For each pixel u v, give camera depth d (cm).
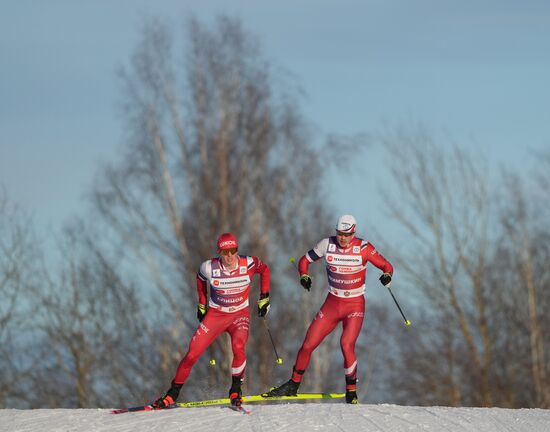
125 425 2600
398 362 8788
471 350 8588
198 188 7881
